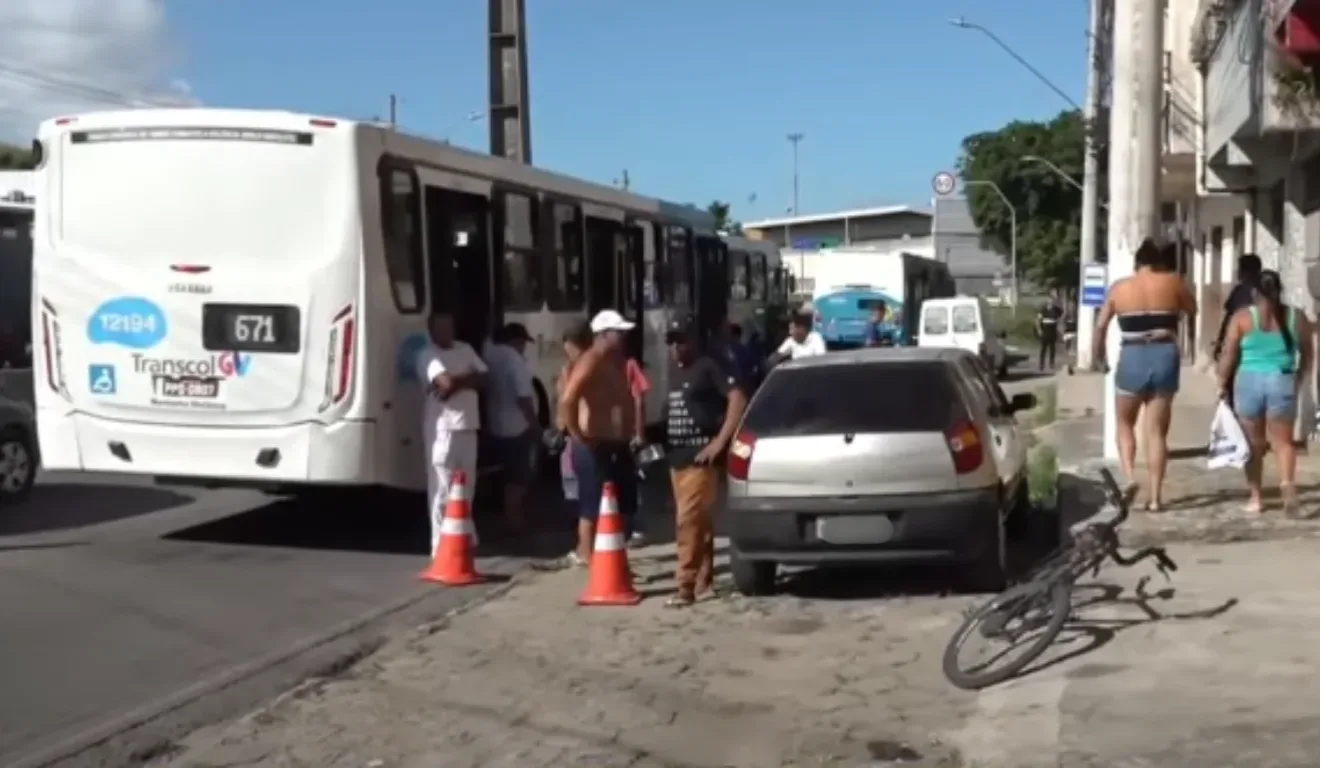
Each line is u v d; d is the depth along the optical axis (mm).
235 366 12469
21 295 16781
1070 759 6801
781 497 10562
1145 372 12992
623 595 10969
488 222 14805
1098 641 8805
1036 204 78562
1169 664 8250
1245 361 12734
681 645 9570
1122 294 13133
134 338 12648
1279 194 22406
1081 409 26766
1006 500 11523
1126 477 13383
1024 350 61562
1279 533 11992
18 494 15414
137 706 8164
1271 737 6906
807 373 10977
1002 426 11922
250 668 9008
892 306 41812
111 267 12664
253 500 16016
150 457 12727
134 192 12617
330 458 12438
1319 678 7855
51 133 12797
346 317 12359
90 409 12812
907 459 10430
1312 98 14703
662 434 20562
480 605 10961
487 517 15461
